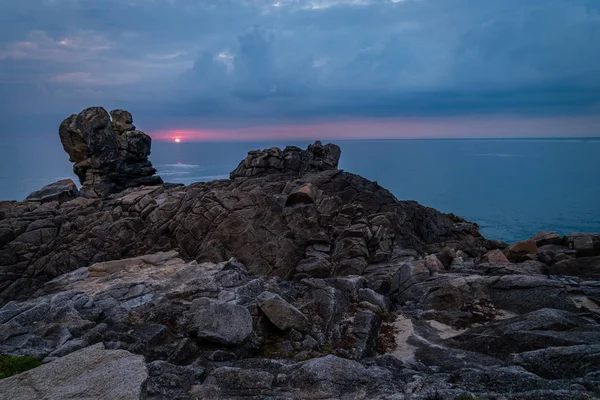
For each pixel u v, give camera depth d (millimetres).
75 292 16156
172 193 27781
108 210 26438
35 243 23688
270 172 33594
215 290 16734
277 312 13711
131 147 35656
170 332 12453
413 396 7375
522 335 11391
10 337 11789
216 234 22859
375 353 12617
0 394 7805
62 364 8930
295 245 22750
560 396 6918
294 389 8273
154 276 18703
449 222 31750
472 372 8875
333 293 16125
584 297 14578
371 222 25031
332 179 29469
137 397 7699
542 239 22469
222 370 9000
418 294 16766
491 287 15617
